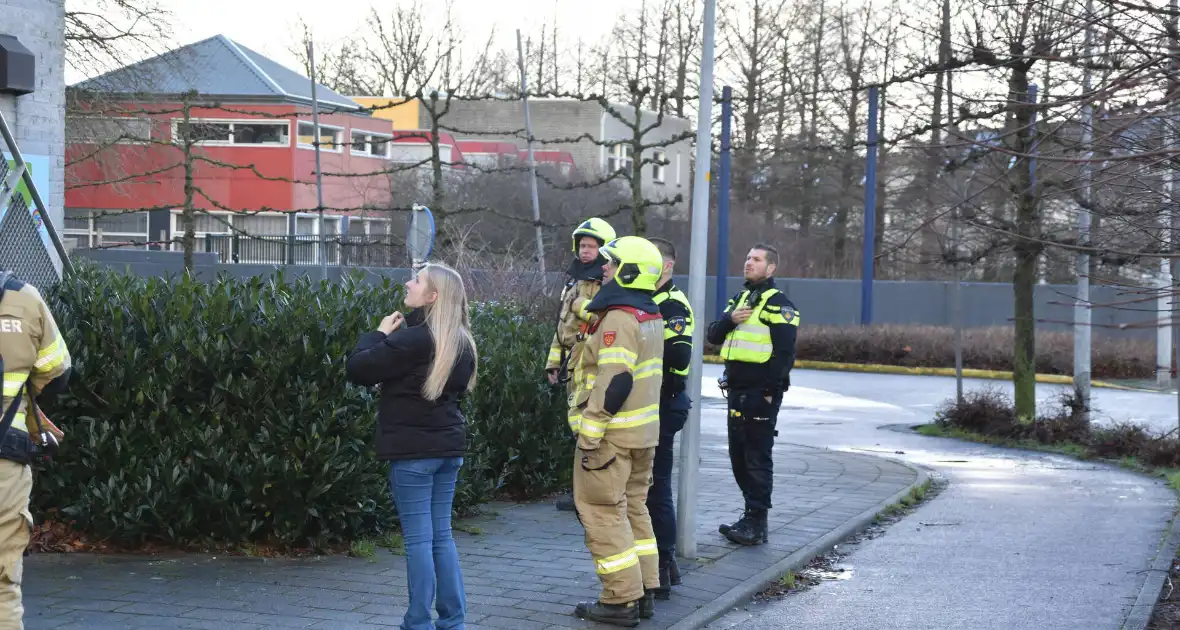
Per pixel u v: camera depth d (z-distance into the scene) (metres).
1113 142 5.34
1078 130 6.09
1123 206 6.60
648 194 52.47
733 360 8.03
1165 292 5.28
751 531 8.05
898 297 37.72
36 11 9.62
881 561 7.95
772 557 7.73
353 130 46.28
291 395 6.96
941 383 27.00
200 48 44.44
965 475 12.90
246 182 43.22
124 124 31.66
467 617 6.00
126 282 7.39
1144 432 15.09
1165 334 27.53
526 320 11.33
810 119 40.66
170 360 6.84
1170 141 5.35
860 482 11.39
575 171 42.56
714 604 6.51
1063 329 32.75
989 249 15.24
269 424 6.91
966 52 6.26
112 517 6.77
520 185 38.53
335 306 7.28
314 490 6.94
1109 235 6.62
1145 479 12.63
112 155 32.72
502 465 9.45
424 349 5.26
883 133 23.53
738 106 32.44
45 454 4.89
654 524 6.58
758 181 43.69
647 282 5.97
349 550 7.25
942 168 13.16
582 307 7.29
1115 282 6.48
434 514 5.47
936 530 9.13
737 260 42.38
